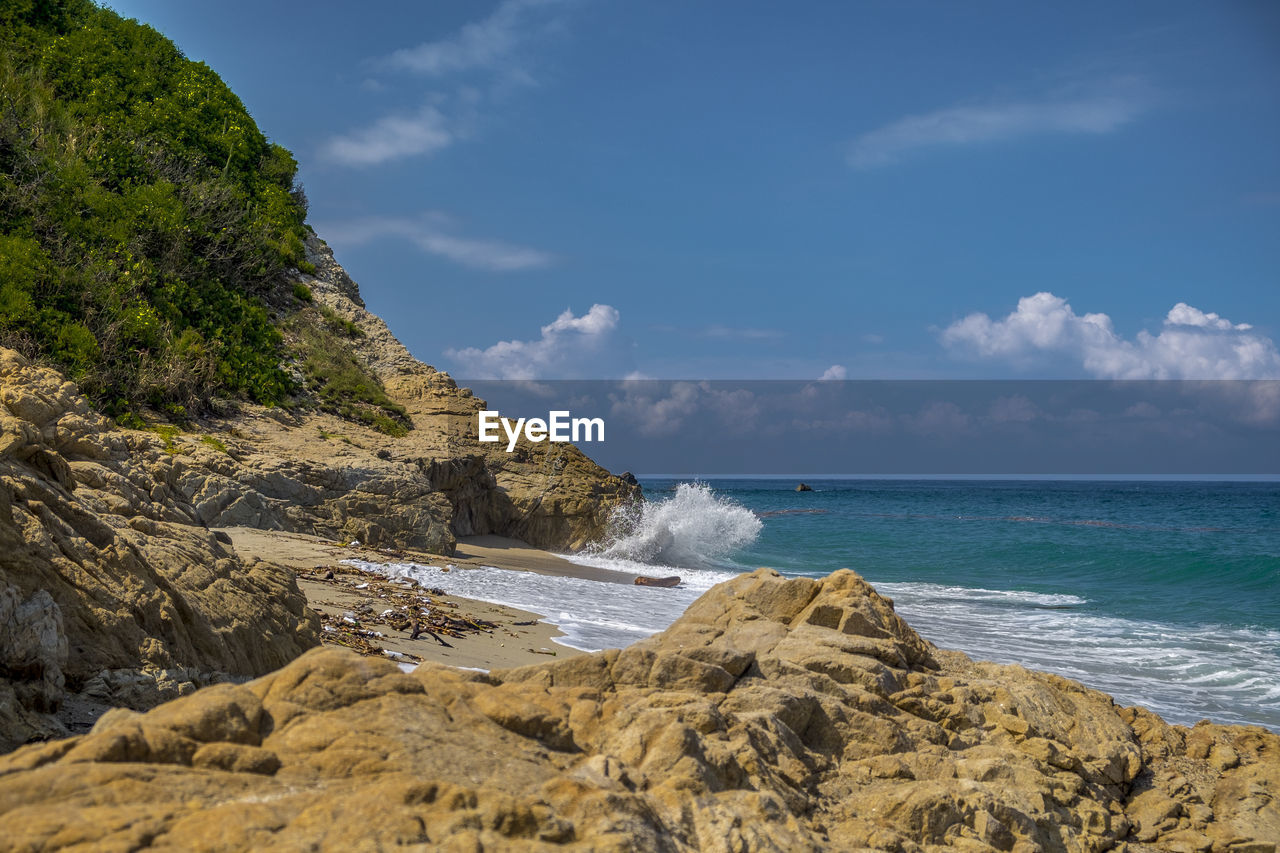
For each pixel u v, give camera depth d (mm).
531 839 2873
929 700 5805
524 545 25688
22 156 22172
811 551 32344
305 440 21531
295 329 27703
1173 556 28188
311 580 12727
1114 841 5293
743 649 6316
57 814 2504
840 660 5840
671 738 3916
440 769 3246
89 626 5621
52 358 18375
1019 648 14094
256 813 2664
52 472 6602
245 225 28297
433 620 11062
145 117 28078
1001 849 4648
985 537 39219
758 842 3461
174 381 20281
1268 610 19016
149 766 2877
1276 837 5523
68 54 28188
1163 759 6301
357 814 2734
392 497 19891
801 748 4934
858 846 4211
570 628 12008
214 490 16578
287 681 3617
